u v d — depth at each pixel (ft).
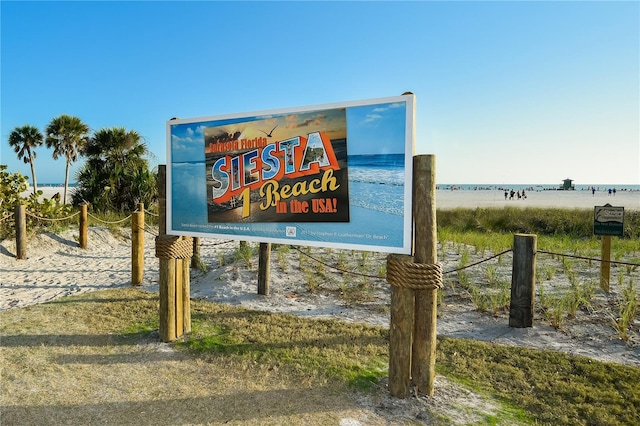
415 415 10.17
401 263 10.57
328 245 11.83
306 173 12.11
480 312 18.40
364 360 13.32
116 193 57.82
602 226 20.83
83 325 16.39
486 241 35.45
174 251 14.65
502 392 11.39
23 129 94.63
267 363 13.01
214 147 13.98
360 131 11.16
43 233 35.55
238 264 26.76
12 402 10.52
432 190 10.44
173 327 14.93
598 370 12.42
